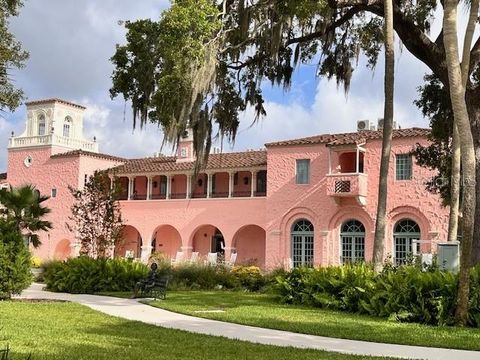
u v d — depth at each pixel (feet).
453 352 33.37
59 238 141.28
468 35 50.55
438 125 68.69
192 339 35.27
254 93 67.97
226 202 125.49
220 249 134.51
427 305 45.96
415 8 66.08
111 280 72.13
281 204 115.34
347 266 58.34
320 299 54.70
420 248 99.66
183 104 55.26
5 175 165.27
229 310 51.31
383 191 54.75
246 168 123.85
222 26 57.72
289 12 57.98
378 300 49.06
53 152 146.82
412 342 36.32
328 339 37.50
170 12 53.26
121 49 60.90
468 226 43.45
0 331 35.50
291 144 115.34
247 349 32.19
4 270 54.95
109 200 84.12
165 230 141.18
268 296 66.08
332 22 65.51
